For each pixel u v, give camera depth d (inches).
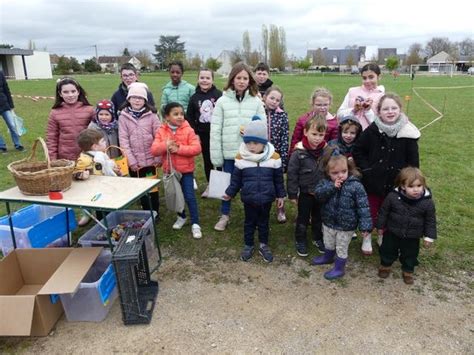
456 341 105.2
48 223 142.3
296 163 144.6
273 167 140.6
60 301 113.7
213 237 162.4
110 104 169.5
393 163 133.5
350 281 132.0
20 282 123.3
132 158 165.5
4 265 116.6
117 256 105.3
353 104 166.7
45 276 123.6
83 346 104.7
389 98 129.0
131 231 122.3
